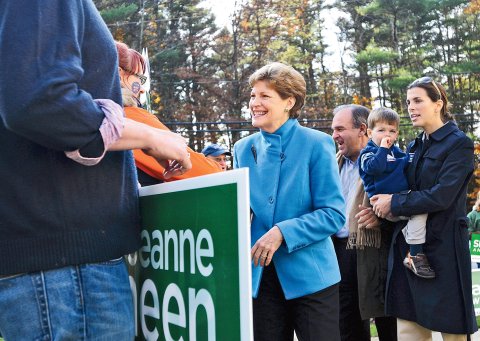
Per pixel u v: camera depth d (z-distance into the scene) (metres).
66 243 1.24
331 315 2.60
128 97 2.10
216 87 37.97
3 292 1.24
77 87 1.20
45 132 1.14
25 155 1.23
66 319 1.23
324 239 2.68
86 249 1.26
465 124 36.09
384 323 3.71
